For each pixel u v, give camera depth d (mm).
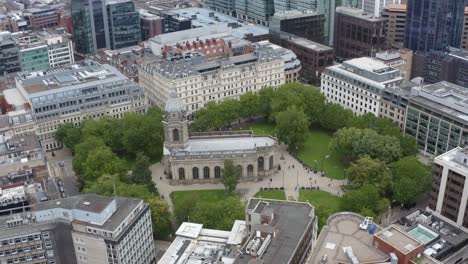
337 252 188750
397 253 181625
